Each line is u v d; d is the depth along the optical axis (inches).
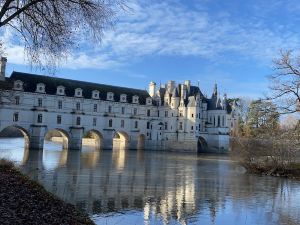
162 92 5600.4
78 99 4564.5
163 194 1318.9
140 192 1339.8
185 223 925.2
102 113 4805.6
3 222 549.6
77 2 612.7
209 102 5551.2
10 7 573.0
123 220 917.2
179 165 2689.5
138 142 5241.1
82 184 1465.3
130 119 5113.2
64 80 4596.5
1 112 3887.8
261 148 2182.6
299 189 1537.9
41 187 1007.6
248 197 1315.2
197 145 5206.7
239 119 5797.2
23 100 4057.6
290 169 2010.3
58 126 4367.6
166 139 5452.8
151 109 5423.2
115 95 5029.5
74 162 2532.0
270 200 1263.5
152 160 3127.5
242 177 1959.9
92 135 5807.1
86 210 997.2
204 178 1870.1
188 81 5585.6
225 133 5354.3
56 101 4360.2
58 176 1685.5
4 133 7194.9
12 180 934.4
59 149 4276.6
